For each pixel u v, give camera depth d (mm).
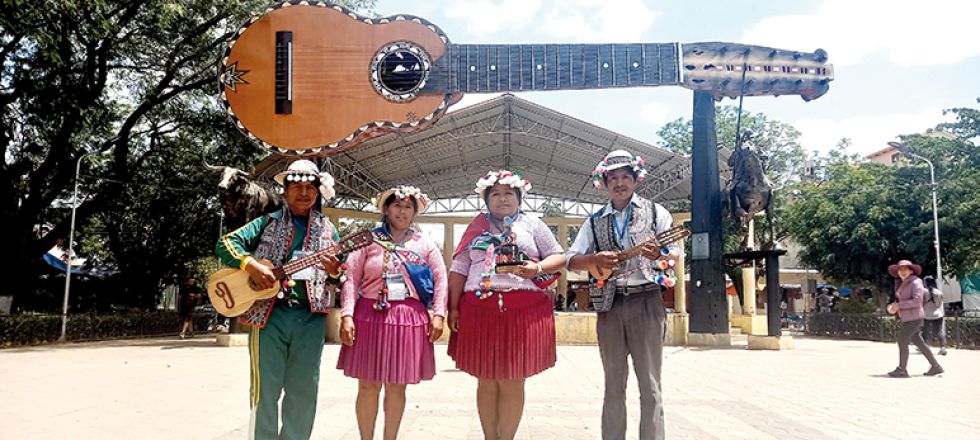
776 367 8945
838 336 19609
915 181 20672
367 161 18688
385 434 3576
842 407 5582
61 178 16250
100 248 24609
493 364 3420
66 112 14969
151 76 17375
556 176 22406
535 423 4777
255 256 3453
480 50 11578
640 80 11609
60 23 13203
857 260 20828
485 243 3578
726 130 29500
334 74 11492
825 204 21266
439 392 6359
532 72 11555
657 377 3482
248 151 18469
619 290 3535
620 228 3621
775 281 12227
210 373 8062
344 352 3566
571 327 13688
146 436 4281
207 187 20125
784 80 11914
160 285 24078
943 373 8352
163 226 21859
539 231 3676
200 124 18297
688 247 20750
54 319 14312
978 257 19203
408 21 11648
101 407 5438
